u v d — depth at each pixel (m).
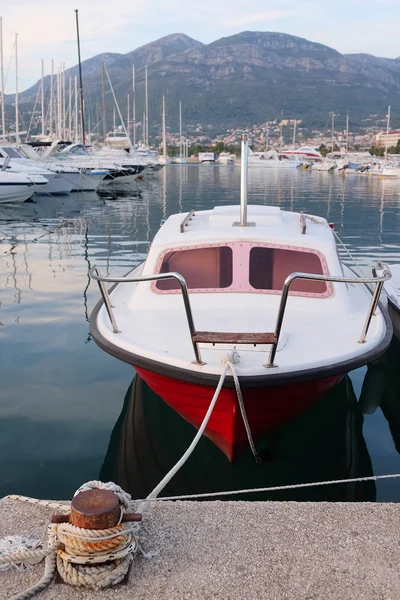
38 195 28.47
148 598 2.31
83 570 2.35
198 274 5.45
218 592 2.34
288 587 2.37
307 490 4.40
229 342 3.83
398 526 2.75
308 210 23.58
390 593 2.34
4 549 2.50
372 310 4.52
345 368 4.21
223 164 97.25
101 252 13.53
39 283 10.41
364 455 4.99
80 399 5.79
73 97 61.72
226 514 2.83
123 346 4.53
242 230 5.71
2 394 5.87
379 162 67.88
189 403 4.50
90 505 2.34
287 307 5.11
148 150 84.81
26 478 4.38
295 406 4.50
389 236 16.55
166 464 4.70
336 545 2.61
